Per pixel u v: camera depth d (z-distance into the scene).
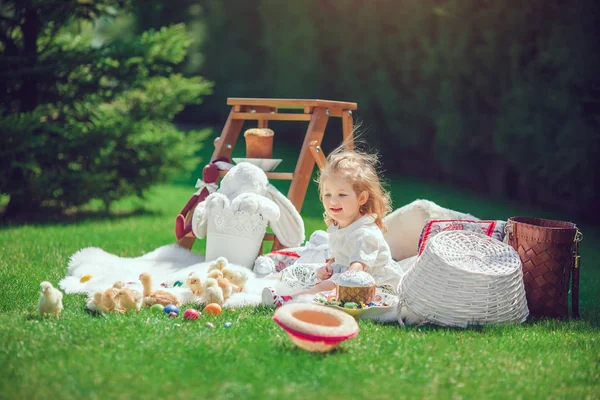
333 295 3.79
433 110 9.95
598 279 5.14
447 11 9.14
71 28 9.09
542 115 8.16
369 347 2.90
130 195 8.30
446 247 3.64
